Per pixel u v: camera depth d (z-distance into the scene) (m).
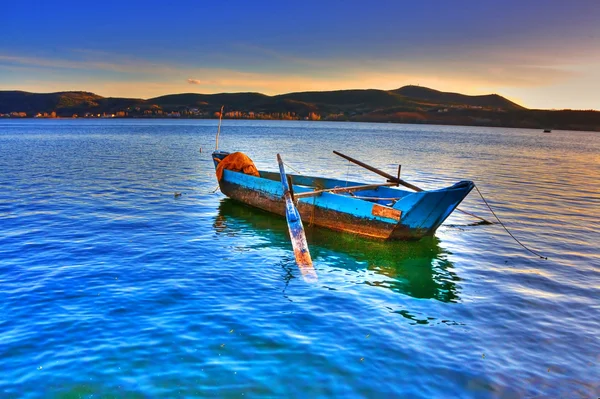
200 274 10.31
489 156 48.69
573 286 10.15
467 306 8.99
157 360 6.67
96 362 6.58
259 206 17.36
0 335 7.27
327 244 13.34
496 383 6.36
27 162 33.47
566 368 6.79
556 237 14.40
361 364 6.73
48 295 8.86
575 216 17.56
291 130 128.75
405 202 12.81
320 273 10.78
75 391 5.94
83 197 19.45
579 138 130.25
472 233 14.85
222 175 19.17
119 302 8.62
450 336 7.71
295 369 6.54
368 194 17.17
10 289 9.09
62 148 48.78
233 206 18.39
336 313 8.48
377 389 6.14
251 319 8.09
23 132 92.50
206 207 18.06
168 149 49.16
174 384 6.12
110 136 78.06
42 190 21.02
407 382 6.32
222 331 7.59
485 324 8.20
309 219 15.34
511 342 7.55
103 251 11.77
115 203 18.30
